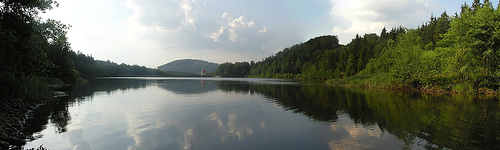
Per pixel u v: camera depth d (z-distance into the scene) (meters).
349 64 96.56
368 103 22.19
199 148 9.85
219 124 14.05
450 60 32.97
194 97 29.05
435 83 34.81
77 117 16.12
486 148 9.34
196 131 12.47
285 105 21.58
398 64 41.16
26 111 18.03
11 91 20.66
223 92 36.75
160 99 26.86
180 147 9.98
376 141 10.44
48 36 21.20
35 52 17.20
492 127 12.46
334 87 47.09
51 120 15.12
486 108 18.53
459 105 20.27
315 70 123.69
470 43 30.14
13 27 15.13
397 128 12.53
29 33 16.45
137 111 18.58
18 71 16.83
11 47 14.31
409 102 22.52
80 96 30.14
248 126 13.52
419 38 62.22
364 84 48.84
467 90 29.84
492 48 28.47
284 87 49.16
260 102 23.86
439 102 22.28
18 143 10.32
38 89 25.36
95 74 151.00
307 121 14.62
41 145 10.20
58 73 57.28
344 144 10.15
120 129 12.88
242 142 10.61
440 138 10.70
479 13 30.08
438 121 14.03
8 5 15.37
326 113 17.25
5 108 16.38
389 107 19.59
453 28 34.53
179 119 15.52
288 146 10.01
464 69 30.80
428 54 41.16
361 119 14.94
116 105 21.88
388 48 72.38
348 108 19.41
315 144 10.24
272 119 15.35
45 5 17.86
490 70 29.55
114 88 46.44
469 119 14.48
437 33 68.00
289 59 171.88
